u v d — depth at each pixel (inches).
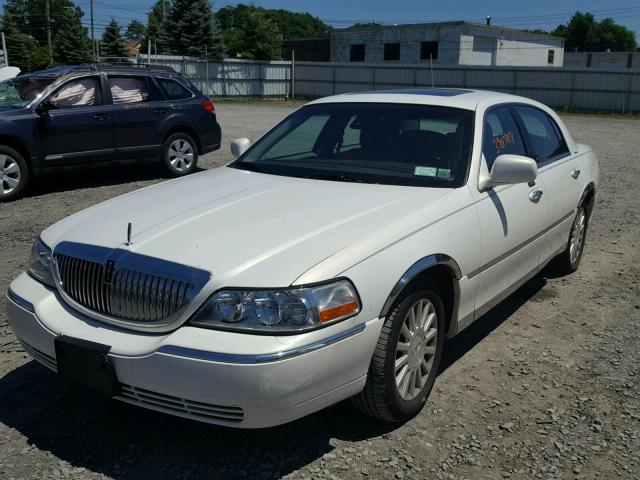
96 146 386.0
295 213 134.6
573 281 235.1
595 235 301.9
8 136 349.1
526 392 152.3
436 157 160.9
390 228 130.3
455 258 141.9
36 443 128.9
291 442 130.2
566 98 1430.9
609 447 130.4
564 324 195.2
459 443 130.9
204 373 108.4
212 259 116.8
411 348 134.6
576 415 142.0
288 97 1766.7
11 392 148.6
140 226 131.9
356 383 121.3
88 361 119.2
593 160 241.3
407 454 126.7
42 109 362.0
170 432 133.3
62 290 129.8
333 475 120.0
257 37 2047.2
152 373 112.4
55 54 2721.5
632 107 1357.0
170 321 114.3
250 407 108.7
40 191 382.0
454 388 153.7
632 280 237.0
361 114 179.9
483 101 180.1
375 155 166.1
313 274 114.3
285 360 108.1
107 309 122.7
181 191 155.4
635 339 184.5
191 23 2010.3
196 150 441.7
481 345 179.2
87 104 383.2
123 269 120.6
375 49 1977.1
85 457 124.6
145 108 407.2
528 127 198.8
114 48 2578.7
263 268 114.4
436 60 1854.1
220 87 1636.3
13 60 2415.1
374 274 121.9
